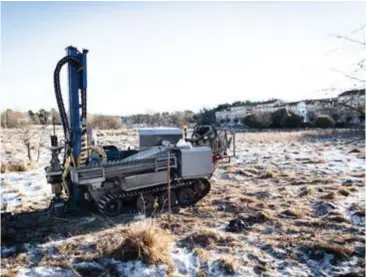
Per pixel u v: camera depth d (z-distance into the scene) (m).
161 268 4.17
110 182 6.34
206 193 7.49
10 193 8.07
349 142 20.83
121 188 6.34
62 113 6.25
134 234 4.62
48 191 8.35
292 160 13.45
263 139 23.36
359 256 4.48
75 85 6.24
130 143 19.34
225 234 5.15
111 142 19.70
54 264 4.28
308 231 5.40
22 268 4.17
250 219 5.97
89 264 4.26
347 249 4.55
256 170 11.02
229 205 6.86
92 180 5.84
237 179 9.76
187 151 6.75
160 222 5.88
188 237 5.02
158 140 7.73
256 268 4.19
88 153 6.43
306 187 8.27
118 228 5.48
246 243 4.94
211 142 7.74
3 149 15.68
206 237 4.98
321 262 4.34
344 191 7.64
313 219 5.97
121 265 4.23
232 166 11.89
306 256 4.50
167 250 4.59
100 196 6.30
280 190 8.22
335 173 10.41
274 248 4.73
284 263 4.32
